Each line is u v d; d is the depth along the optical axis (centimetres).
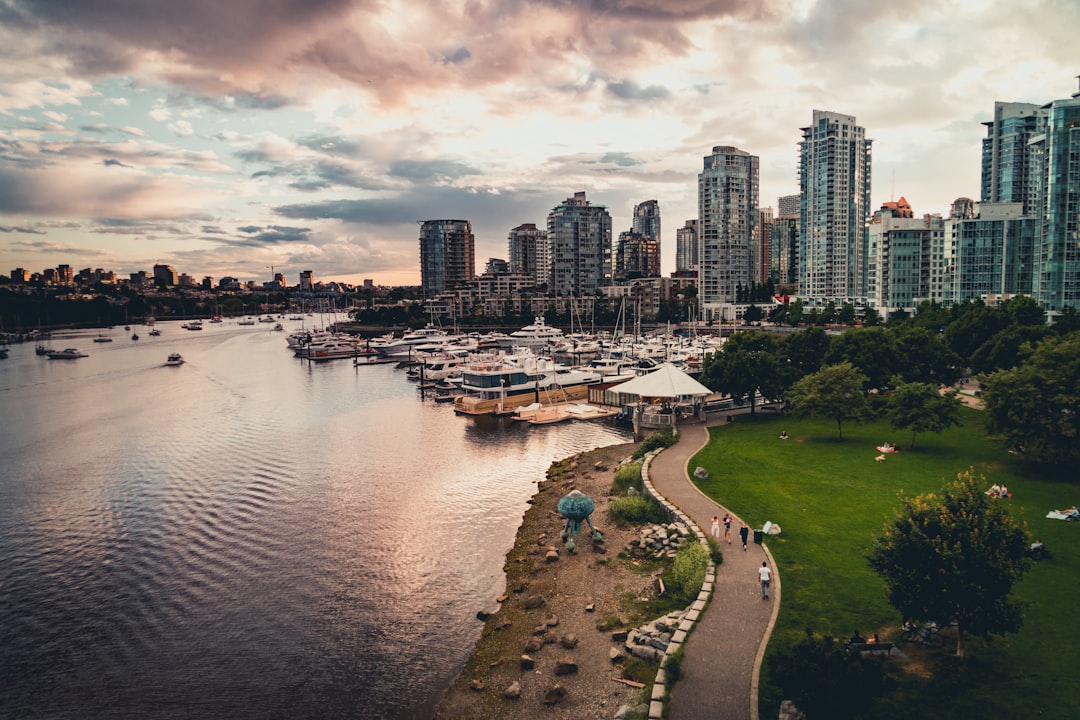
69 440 9500
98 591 4812
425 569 5075
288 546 5544
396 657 3941
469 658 3881
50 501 6744
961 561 2850
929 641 3231
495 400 11569
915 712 2736
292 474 7644
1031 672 2938
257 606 4562
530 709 3325
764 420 8619
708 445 7331
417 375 16262
